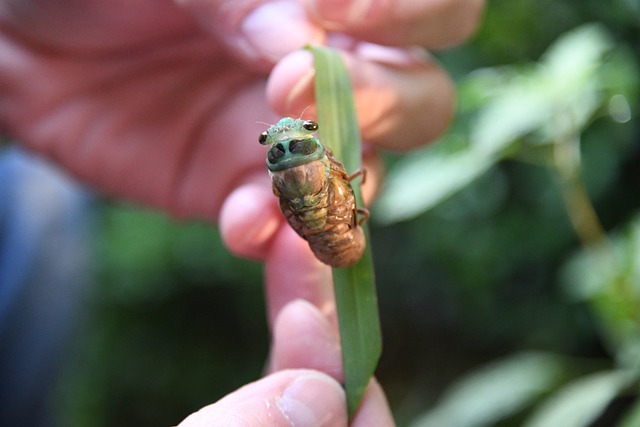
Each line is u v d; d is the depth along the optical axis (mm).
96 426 798
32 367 383
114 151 300
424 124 248
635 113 365
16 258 374
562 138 285
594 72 290
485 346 713
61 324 394
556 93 274
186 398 851
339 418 204
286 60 221
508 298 651
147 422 844
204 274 810
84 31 281
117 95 296
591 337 594
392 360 780
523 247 603
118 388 836
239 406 196
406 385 761
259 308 836
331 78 215
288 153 201
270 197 243
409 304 754
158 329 851
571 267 539
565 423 263
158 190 301
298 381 205
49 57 294
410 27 231
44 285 385
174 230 790
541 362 328
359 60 236
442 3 229
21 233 377
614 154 521
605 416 549
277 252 242
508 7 540
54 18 279
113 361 831
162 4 264
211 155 290
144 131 298
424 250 695
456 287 690
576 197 291
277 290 242
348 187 208
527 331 637
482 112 434
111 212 794
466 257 645
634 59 484
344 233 205
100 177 304
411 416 729
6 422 381
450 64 563
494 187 581
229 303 842
